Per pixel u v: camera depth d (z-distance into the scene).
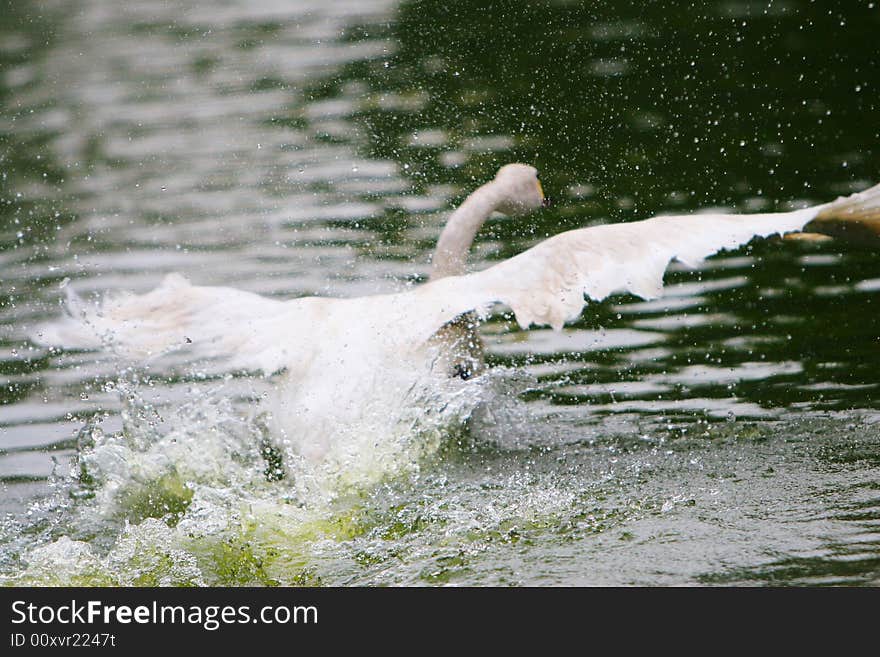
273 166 25.59
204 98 31.95
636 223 13.80
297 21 40.69
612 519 10.92
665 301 17.31
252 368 12.98
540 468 12.29
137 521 11.66
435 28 37.22
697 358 15.27
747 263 18.55
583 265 13.30
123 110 31.41
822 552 9.89
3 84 35.38
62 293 19.05
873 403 13.58
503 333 16.69
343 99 30.73
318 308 13.56
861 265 18.03
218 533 11.14
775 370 14.70
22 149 28.58
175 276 14.44
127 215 23.02
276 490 11.93
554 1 38.62
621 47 32.97
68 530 11.48
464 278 13.46
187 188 24.64
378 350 12.80
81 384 15.43
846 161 23.22
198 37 39.62
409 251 20.00
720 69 30.12
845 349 15.14
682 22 34.72
